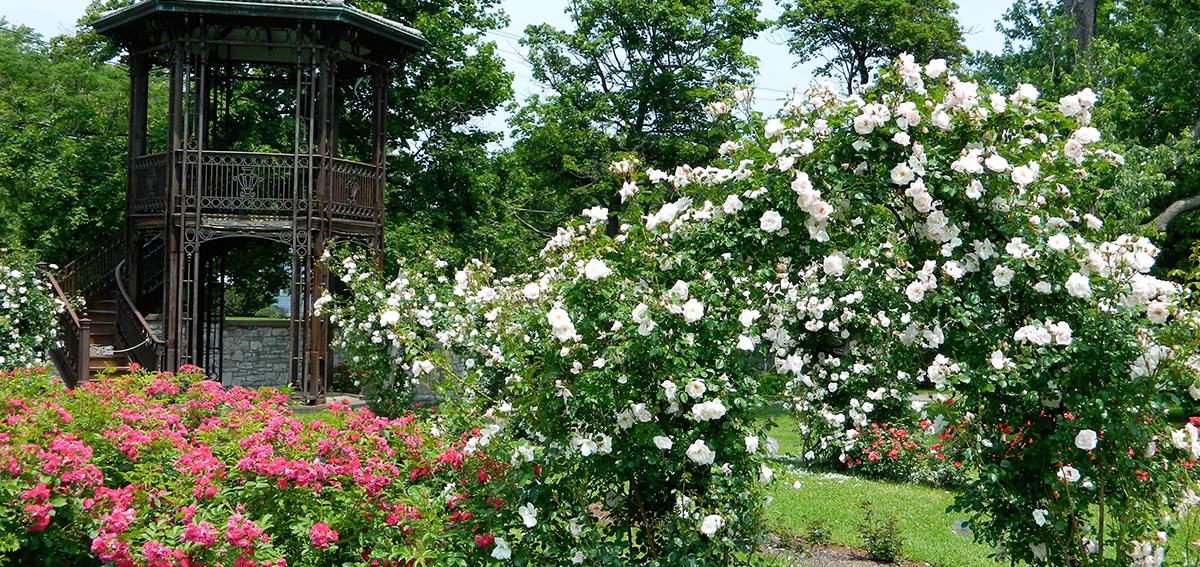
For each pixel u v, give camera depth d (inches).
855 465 417.7
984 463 175.5
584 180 1039.6
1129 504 168.1
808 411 367.9
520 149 1029.8
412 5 794.2
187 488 178.7
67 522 170.4
